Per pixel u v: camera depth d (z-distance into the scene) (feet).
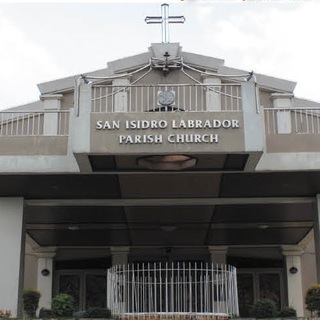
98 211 53.16
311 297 43.68
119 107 46.75
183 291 43.32
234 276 43.01
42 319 40.81
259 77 50.75
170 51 50.14
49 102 49.98
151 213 54.24
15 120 47.32
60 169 41.60
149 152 38.47
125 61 49.83
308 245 71.67
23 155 41.96
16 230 46.26
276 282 71.41
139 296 42.88
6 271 45.01
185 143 38.60
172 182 44.70
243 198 49.06
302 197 48.60
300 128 47.44
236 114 39.11
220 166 41.55
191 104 47.44
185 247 71.61
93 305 70.79
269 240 67.87
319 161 41.73
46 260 70.33
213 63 49.60
